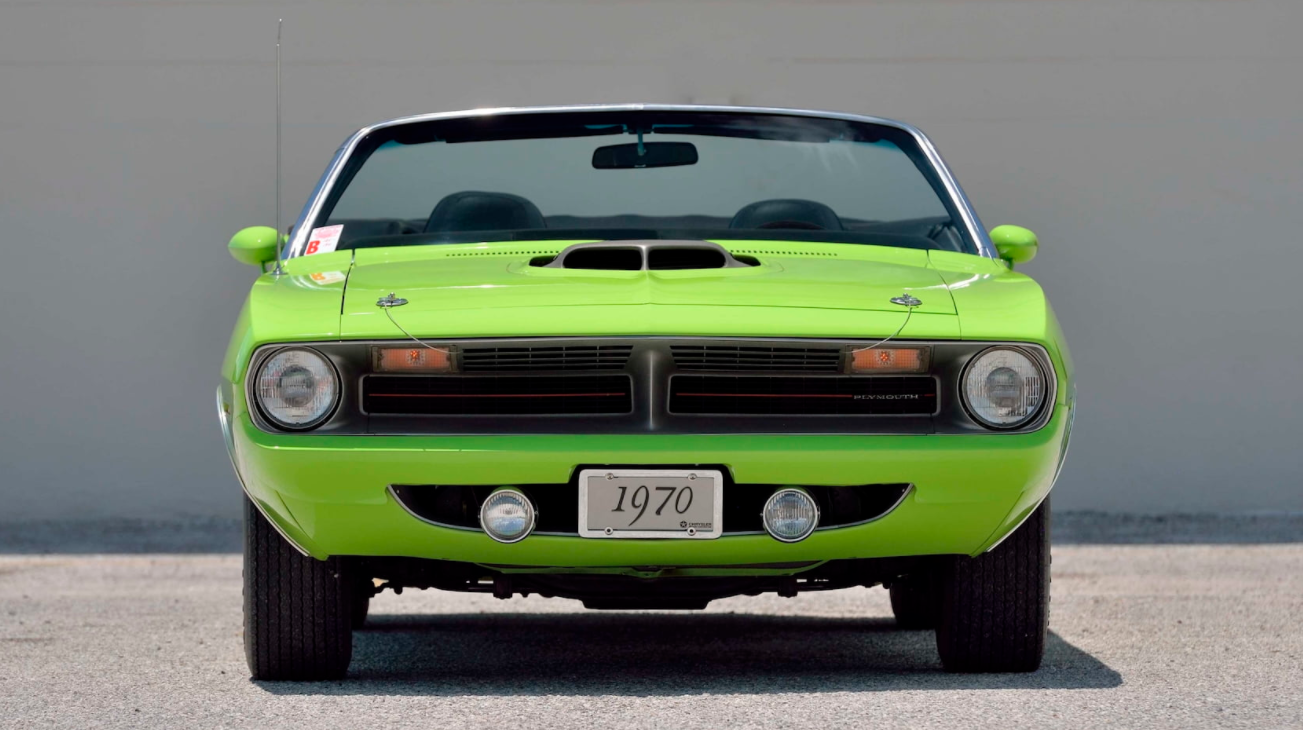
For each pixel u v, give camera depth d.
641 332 6.85
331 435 6.88
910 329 6.97
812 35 18.91
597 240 8.55
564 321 6.90
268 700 7.34
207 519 18.97
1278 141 18.78
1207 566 14.55
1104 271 18.86
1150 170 18.84
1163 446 18.81
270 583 7.65
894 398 6.98
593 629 10.62
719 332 6.86
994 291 7.48
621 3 18.91
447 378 6.90
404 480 6.84
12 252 18.92
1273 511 18.78
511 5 18.92
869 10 18.91
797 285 7.34
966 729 6.52
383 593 13.02
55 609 11.74
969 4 18.89
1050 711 6.93
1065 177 18.88
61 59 18.92
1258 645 9.35
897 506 6.98
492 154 9.38
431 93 18.94
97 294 18.94
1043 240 18.91
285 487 6.93
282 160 18.97
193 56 18.94
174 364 18.97
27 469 18.92
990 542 7.25
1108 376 18.86
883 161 9.46
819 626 10.76
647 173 9.39
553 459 6.79
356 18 18.92
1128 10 18.84
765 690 7.52
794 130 9.55
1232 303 18.81
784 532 6.89
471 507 7.09
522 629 10.63
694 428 6.86
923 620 10.41
